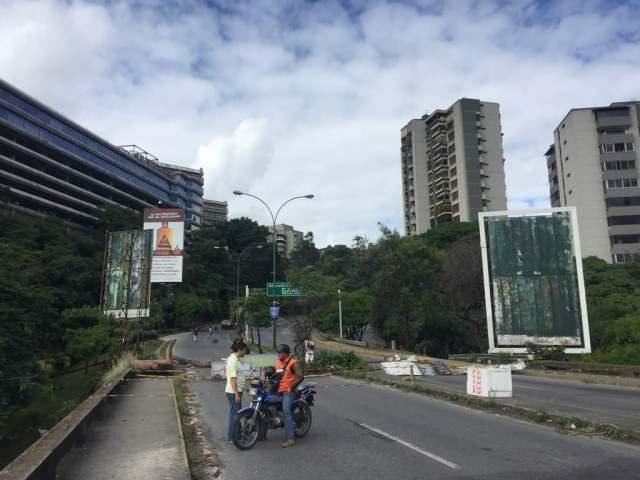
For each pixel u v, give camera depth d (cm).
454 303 4506
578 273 2533
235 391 825
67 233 7388
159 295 7600
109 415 1074
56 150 8938
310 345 2580
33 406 1923
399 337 4566
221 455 748
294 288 3002
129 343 3347
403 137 11250
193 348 4566
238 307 5069
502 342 2548
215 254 9744
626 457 704
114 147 10575
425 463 684
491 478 612
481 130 9662
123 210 9494
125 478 606
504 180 9619
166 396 1397
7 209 6494
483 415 1064
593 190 7975
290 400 816
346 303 5666
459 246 4659
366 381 1822
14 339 1777
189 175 14050
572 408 1057
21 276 1988
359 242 4791
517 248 2600
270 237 12381
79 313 3203
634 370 1794
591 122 8156
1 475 509
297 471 658
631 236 7812
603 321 3462
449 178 9981
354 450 764
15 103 8062
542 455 720
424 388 1445
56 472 623
